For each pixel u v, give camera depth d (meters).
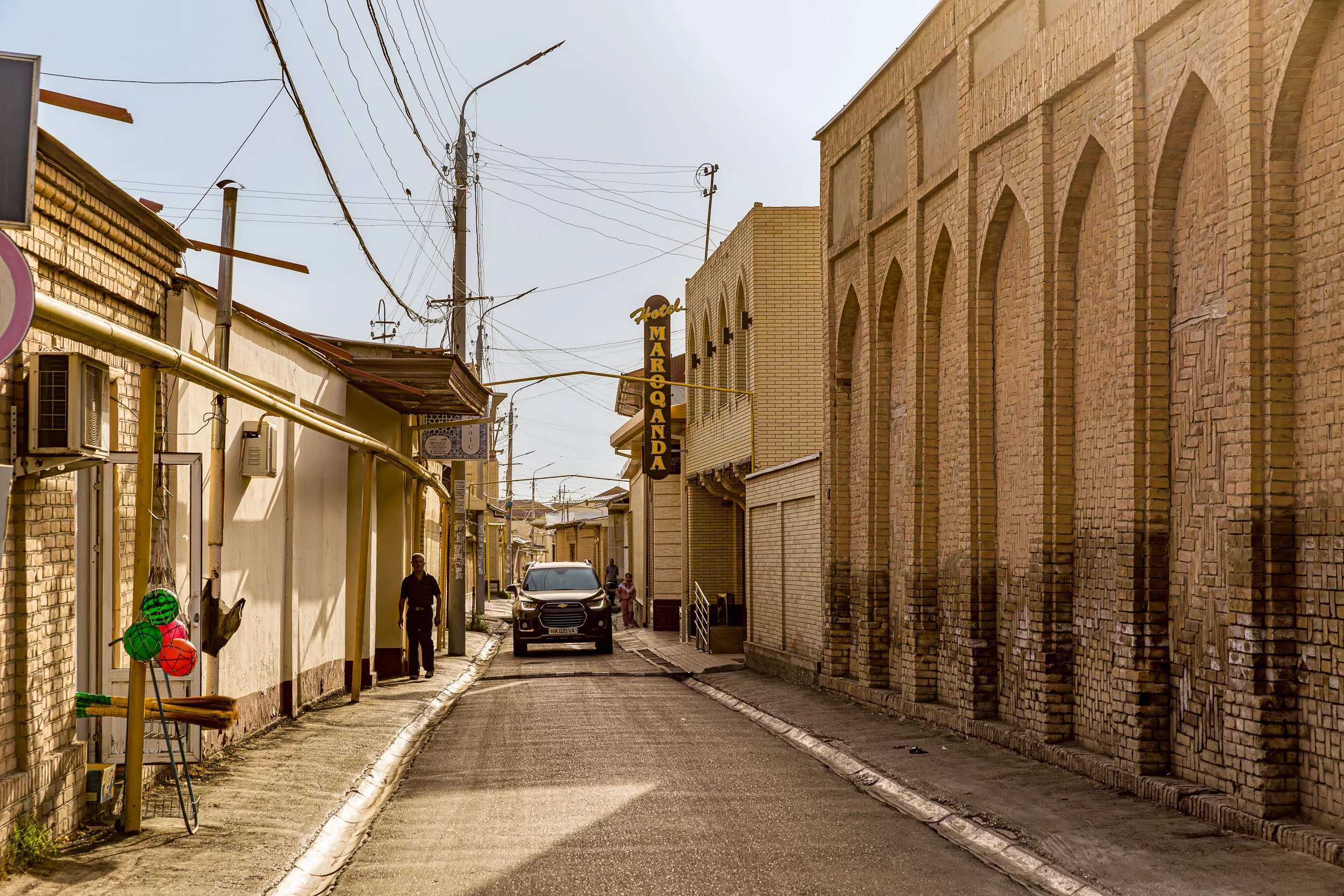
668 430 29.95
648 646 31.59
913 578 14.57
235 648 11.96
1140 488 9.57
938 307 14.47
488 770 11.40
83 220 8.09
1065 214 10.99
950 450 14.01
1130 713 9.51
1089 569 10.79
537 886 7.04
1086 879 6.94
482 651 29.62
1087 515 10.85
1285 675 7.86
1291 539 7.91
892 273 15.95
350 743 12.60
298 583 14.70
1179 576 9.26
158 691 8.05
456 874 7.36
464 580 27.00
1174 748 9.31
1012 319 12.48
